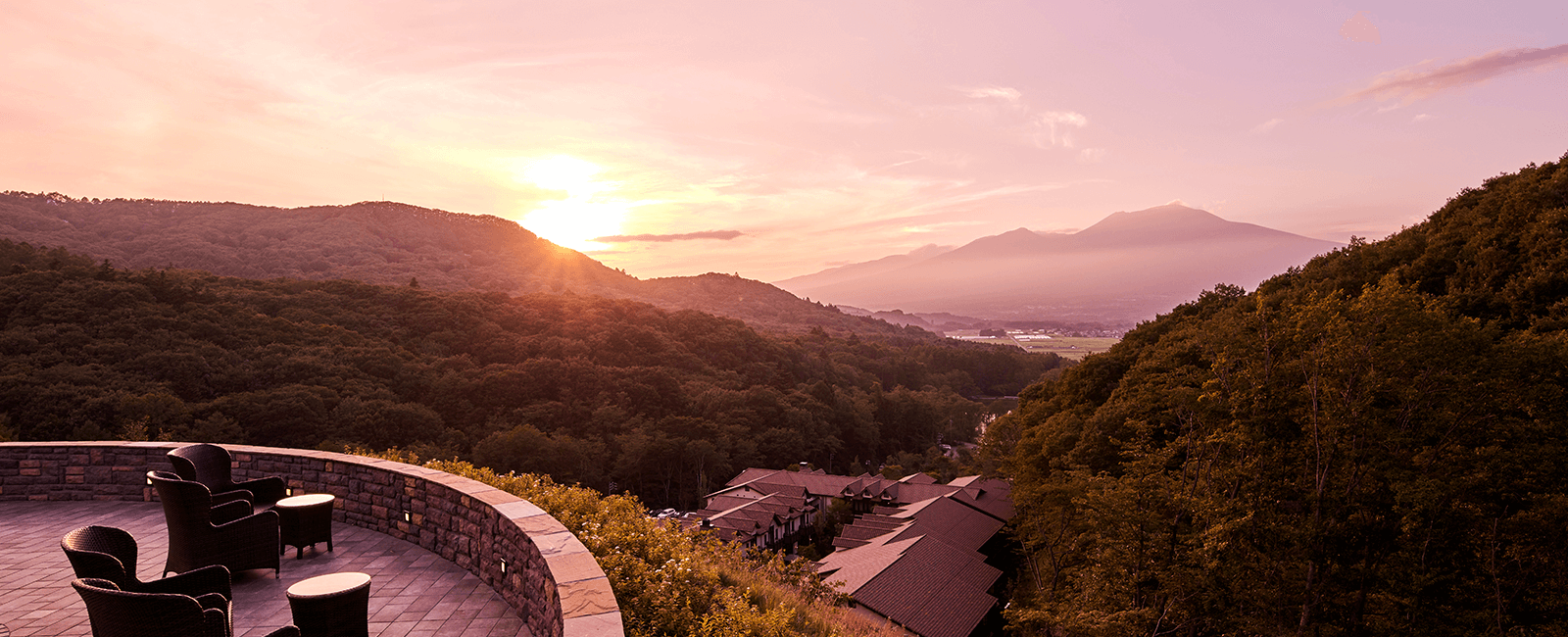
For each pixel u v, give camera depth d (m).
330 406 73.56
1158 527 18.77
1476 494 16.67
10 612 6.28
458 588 6.95
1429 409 17.03
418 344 103.88
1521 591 16.58
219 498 7.31
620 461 79.12
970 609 29.83
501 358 104.56
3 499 10.19
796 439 99.31
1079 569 23.67
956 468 93.62
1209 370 23.03
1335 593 17.92
